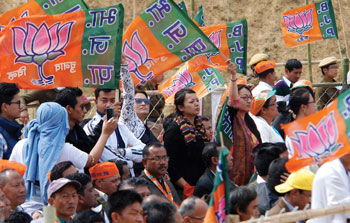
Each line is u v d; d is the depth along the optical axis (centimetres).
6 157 1681
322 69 2853
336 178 1341
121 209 1268
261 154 1683
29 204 1591
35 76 1617
